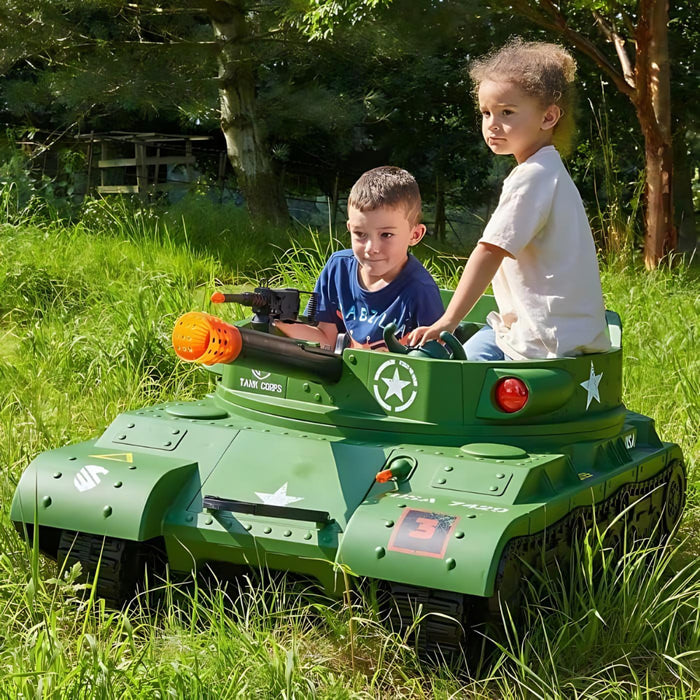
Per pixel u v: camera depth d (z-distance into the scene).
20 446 6.27
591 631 4.29
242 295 4.96
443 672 4.12
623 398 7.87
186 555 4.56
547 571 4.46
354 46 16.67
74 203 18.59
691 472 6.62
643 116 15.92
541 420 4.74
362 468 4.47
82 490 4.52
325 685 4.01
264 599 4.60
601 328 5.01
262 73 20.52
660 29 15.62
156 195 20.12
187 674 3.81
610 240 14.36
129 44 16.73
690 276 14.83
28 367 8.26
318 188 25.02
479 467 4.34
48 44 16.14
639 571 4.63
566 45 20.77
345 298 5.42
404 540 4.03
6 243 11.91
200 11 16.89
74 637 4.45
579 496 4.54
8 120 21.64
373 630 4.33
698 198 27.73
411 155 23.30
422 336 4.70
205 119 19.20
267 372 4.76
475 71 5.13
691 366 8.24
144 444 4.84
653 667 4.39
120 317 8.99
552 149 4.92
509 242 4.69
